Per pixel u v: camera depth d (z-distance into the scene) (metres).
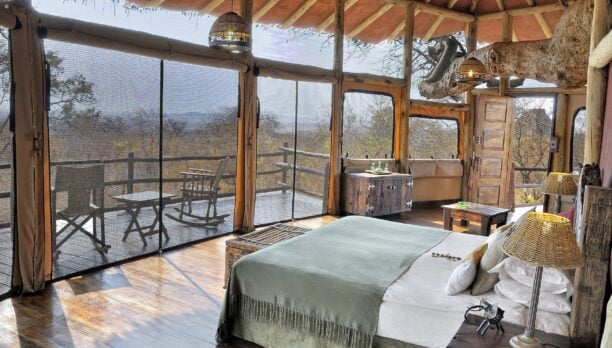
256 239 4.13
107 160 4.44
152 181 4.93
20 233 3.75
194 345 3.10
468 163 8.88
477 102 8.73
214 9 6.15
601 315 2.21
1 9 3.42
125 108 4.54
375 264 3.16
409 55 7.91
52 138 3.93
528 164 12.00
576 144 7.74
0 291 3.71
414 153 8.63
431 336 2.53
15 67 3.59
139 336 3.19
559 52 5.45
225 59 5.52
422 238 3.93
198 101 5.35
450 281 2.71
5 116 3.62
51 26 3.78
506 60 6.47
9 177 3.70
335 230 4.09
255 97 6.03
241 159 6.04
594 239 2.21
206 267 4.64
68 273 4.21
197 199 5.52
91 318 3.43
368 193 7.11
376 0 7.27
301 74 6.57
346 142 7.61
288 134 6.70
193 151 5.38
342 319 2.76
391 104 8.08
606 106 3.38
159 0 5.52
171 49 4.83
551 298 2.51
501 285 2.65
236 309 3.17
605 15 3.40
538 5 7.40
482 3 8.02
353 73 7.39
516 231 2.18
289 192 6.84
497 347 2.23
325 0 6.99
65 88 3.98
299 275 2.95
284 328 3.00
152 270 4.51
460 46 8.12
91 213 4.36
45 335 3.15
